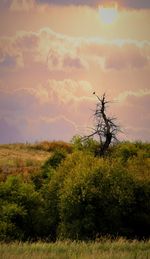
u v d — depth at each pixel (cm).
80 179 4944
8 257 2508
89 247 2988
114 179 4988
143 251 2812
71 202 4856
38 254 2653
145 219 4975
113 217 4866
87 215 4803
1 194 5175
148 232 4988
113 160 5394
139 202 5025
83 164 5272
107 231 4822
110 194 4891
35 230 5084
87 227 4738
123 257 2531
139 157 6291
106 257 2530
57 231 4966
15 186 5234
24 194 5159
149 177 5178
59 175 5478
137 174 5288
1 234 4656
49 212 5288
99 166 5031
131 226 4984
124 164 5812
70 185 4944
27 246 3002
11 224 4778
